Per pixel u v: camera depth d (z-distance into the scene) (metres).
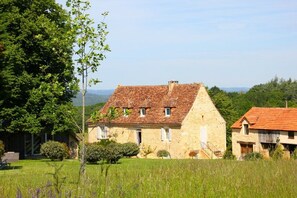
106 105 63.88
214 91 108.31
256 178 13.24
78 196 8.35
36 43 40.88
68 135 48.84
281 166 17.02
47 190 8.60
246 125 62.56
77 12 18.88
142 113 60.22
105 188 9.43
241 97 118.00
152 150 58.16
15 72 40.25
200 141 58.03
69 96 44.12
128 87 65.00
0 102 39.19
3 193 9.63
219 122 60.34
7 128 40.97
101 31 18.92
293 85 135.38
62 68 42.06
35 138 47.53
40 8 42.34
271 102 112.88
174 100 59.00
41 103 41.88
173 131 56.69
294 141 56.25
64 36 19.08
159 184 11.64
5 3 41.00
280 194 10.55
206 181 12.39
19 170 25.98
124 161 36.94
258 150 60.25
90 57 18.42
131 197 10.35
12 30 41.28
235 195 10.74
